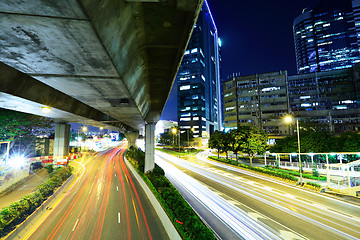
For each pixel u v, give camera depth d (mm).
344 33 117000
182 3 6277
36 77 9195
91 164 41344
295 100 74062
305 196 19641
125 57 8414
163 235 11562
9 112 26172
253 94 79562
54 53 6578
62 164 33031
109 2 4879
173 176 30125
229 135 41812
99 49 6273
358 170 28016
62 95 17125
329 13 123688
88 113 24844
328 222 13648
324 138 35469
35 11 4184
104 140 112000
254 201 18094
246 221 13789
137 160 37469
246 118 79500
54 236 11328
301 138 37219
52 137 46219
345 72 70062
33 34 5277
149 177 24688
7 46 6012
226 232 12125
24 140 36438
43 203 15641
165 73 13133
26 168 26609
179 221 11648
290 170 31922
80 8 4047
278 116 73875
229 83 86812
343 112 66375
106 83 10250
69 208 15953
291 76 76938
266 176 29859
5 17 4418
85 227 12516
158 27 7762
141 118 26828
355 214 15039
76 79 9555
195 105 110562
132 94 13391
